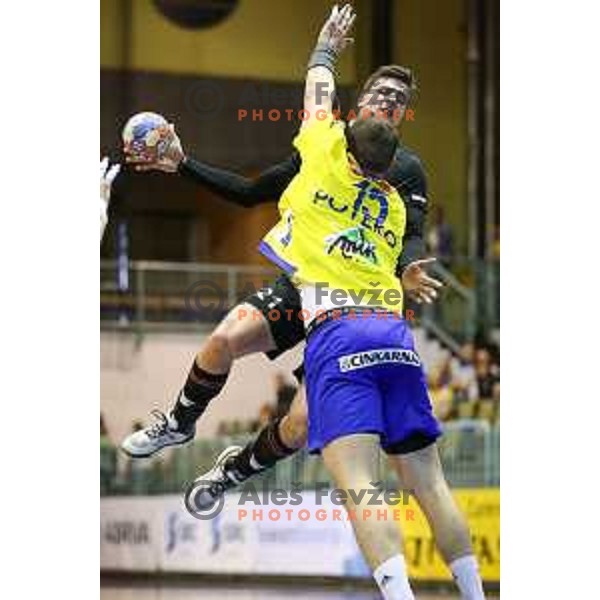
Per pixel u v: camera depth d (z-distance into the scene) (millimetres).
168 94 36812
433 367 35438
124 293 35312
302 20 35906
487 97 38719
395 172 12688
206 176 13039
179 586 34656
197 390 13203
